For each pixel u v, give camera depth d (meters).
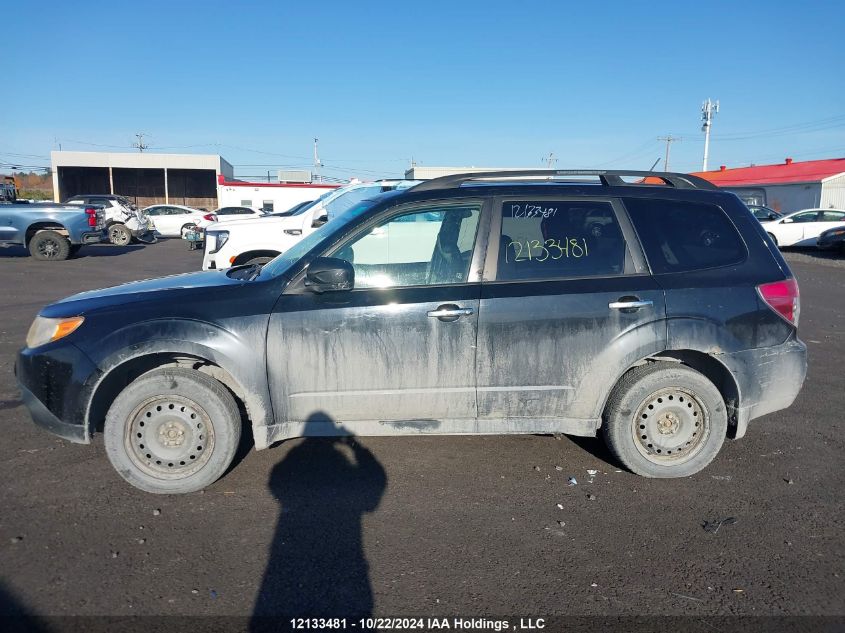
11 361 7.15
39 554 3.41
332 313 4.04
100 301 4.15
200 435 4.06
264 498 4.06
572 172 4.59
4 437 4.96
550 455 4.76
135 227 24.84
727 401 4.41
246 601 3.07
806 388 6.55
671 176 4.65
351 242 4.21
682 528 3.77
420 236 4.23
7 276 14.51
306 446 4.83
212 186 47.53
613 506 4.02
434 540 3.61
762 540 3.65
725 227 4.44
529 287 4.16
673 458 4.37
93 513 3.84
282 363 4.03
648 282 4.22
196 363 4.18
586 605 3.07
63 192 45.44
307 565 3.36
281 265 4.45
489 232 4.24
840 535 3.71
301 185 36.16
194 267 16.95
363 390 4.11
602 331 4.14
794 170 41.56
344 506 3.97
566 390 4.20
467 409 4.19
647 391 4.25
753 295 4.27
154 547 3.50
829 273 17.77
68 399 3.96
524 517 3.88
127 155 43.28
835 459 4.75
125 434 4.01
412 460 4.63
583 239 4.30
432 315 4.06
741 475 4.47
